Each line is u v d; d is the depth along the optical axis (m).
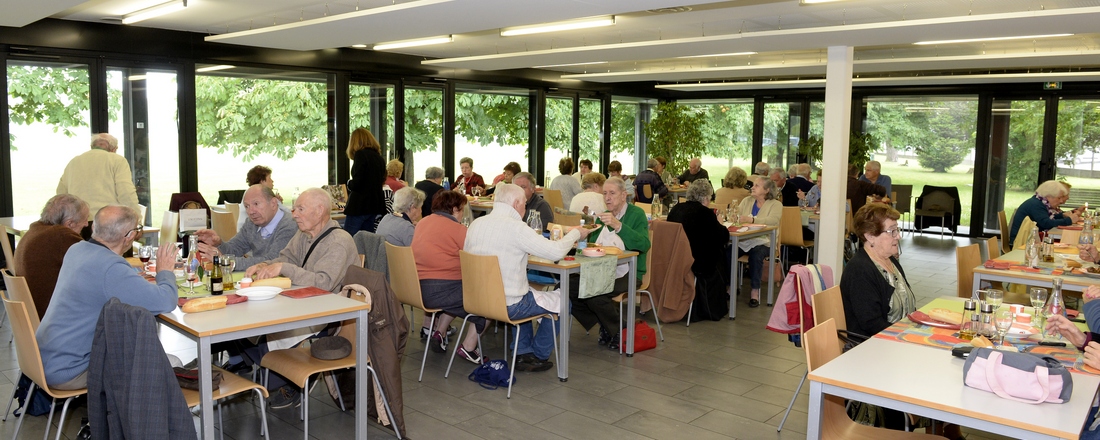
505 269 4.27
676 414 4.04
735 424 3.91
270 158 9.55
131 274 2.98
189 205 6.54
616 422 3.92
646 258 5.39
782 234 7.63
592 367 4.85
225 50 8.82
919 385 2.28
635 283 5.06
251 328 2.88
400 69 10.66
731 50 8.16
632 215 5.38
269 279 3.52
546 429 3.81
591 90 13.63
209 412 2.83
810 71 11.26
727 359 5.09
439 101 11.38
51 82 7.65
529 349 4.91
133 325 2.59
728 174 8.24
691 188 6.14
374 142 7.39
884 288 3.44
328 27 6.79
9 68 7.39
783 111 13.76
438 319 5.07
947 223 12.20
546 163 13.17
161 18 7.56
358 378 3.37
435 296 4.57
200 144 8.86
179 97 8.54
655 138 13.91
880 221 3.48
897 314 3.47
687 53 8.59
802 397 4.35
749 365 4.96
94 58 7.87
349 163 10.30
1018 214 6.66
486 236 4.32
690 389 4.45
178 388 2.65
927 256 10.07
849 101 7.35
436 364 4.87
